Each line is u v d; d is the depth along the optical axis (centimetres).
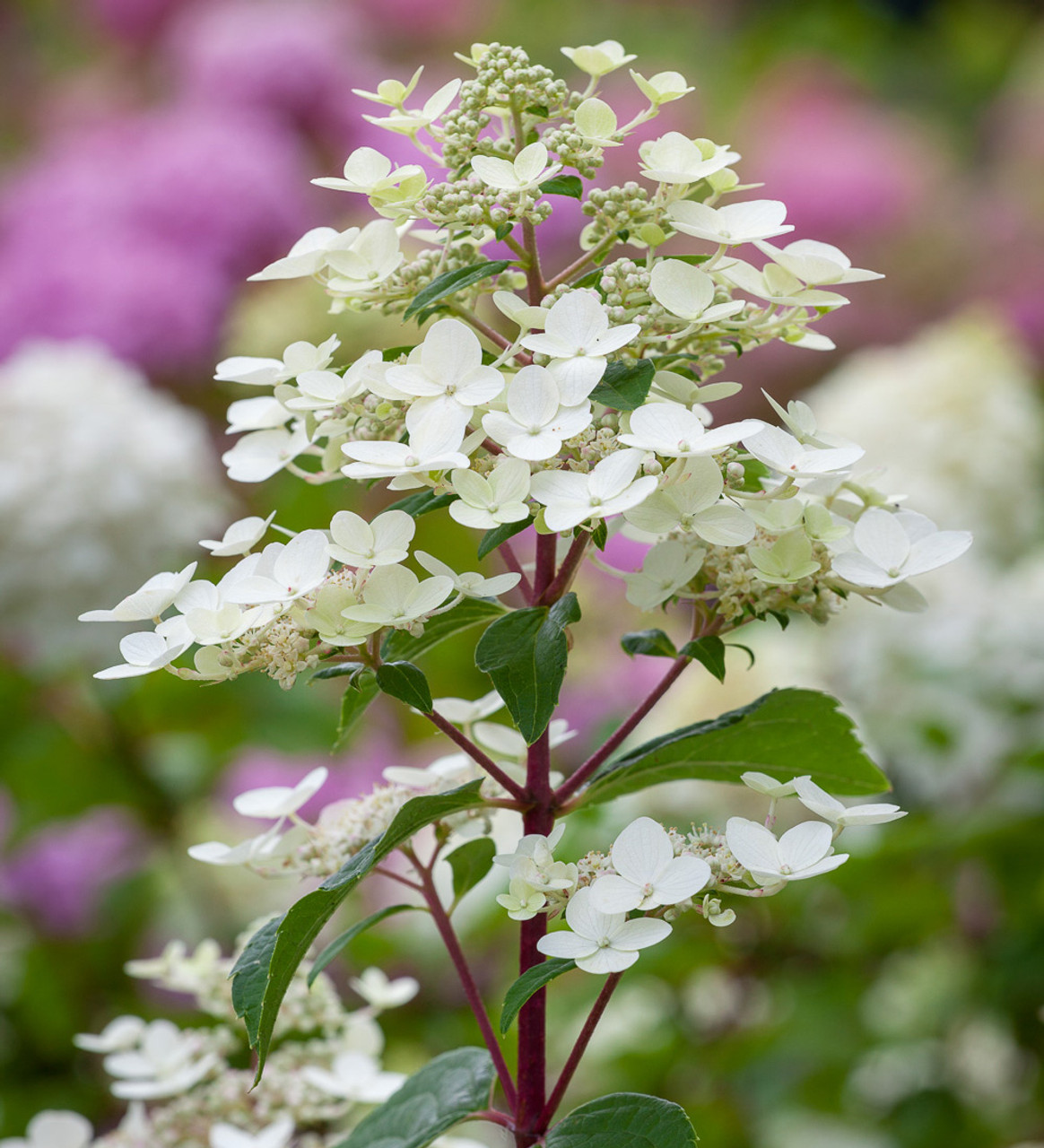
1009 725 187
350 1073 121
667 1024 182
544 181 106
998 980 176
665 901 99
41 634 195
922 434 240
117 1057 122
